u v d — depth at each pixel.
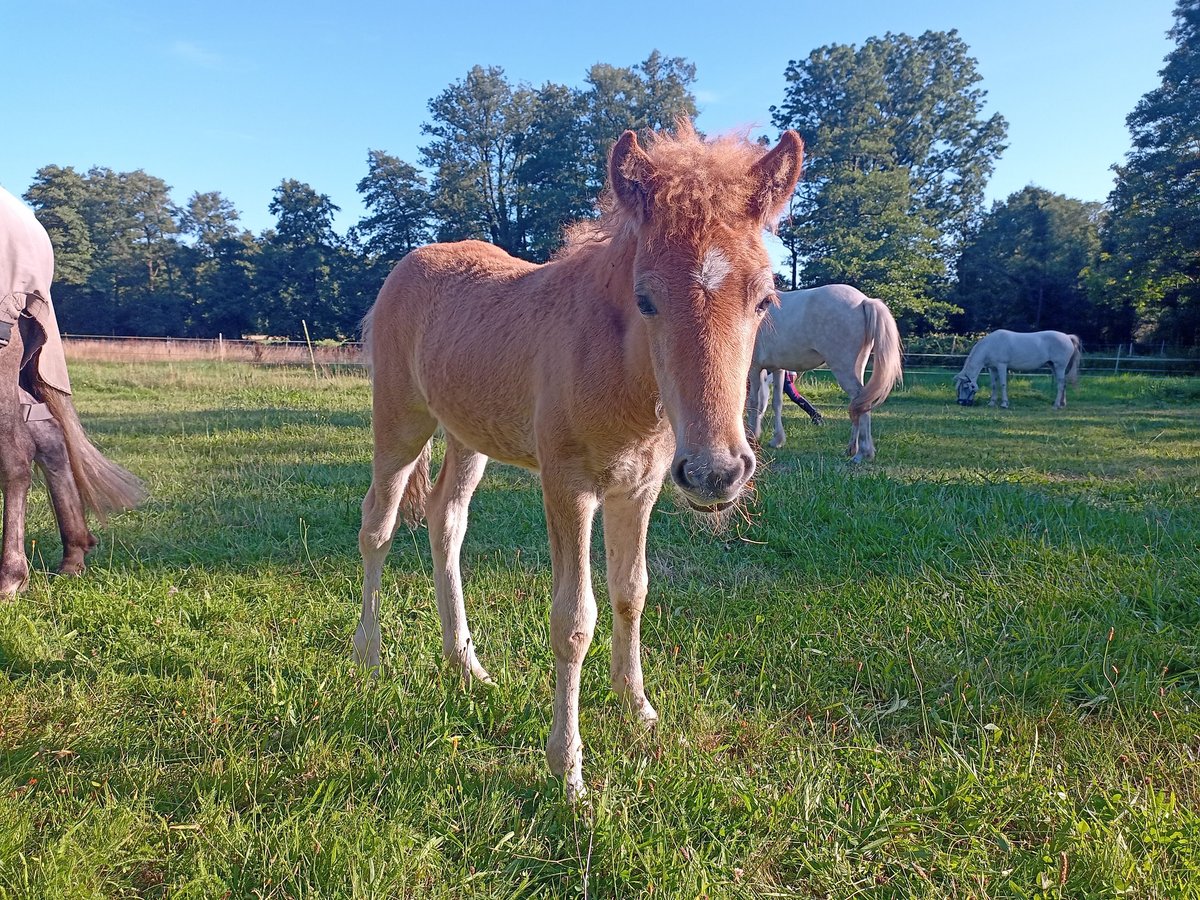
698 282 2.10
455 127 46.25
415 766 2.54
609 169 2.32
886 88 44.44
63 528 4.29
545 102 44.41
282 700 2.91
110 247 56.97
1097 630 3.50
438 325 3.25
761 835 2.30
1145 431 11.14
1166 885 2.00
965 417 13.42
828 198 36.19
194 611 3.81
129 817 2.23
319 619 3.78
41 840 2.16
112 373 16.52
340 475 6.88
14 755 2.54
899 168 38.41
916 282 36.69
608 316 2.45
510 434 2.94
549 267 2.97
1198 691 3.05
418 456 3.73
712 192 2.17
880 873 2.18
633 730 2.86
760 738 2.82
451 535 3.50
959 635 3.57
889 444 9.59
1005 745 2.78
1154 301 32.88
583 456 2.55
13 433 3.97
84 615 3.66
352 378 17.06
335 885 2.02
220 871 2.08
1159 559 4.31
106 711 2.88
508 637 3.62
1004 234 45.72
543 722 2.90
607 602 4.04
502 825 2.34
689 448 2.01
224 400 13.62
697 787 2.47
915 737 2.88
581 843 2.23
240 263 48.69
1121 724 2.90
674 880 2.06
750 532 5.15
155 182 62.81
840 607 3.95
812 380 20.39
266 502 5.86
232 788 2.42
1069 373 17.77
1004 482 6.66
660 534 5.21
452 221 44.75
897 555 4.60
